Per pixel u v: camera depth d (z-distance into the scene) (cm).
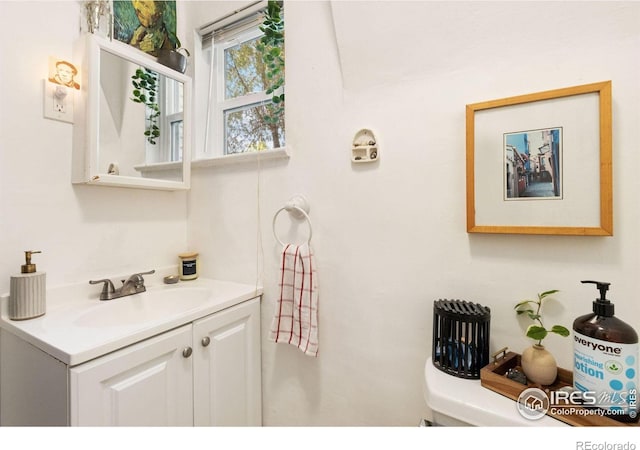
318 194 109
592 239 71
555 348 75
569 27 72
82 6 107
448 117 87
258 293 120
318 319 110
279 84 124
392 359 97
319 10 109
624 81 67
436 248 89
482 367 70
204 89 150
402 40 91
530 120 75
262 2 130
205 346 97
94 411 69
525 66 76
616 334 54
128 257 121
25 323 83
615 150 68
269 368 121
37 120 95
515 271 79
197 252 142
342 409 106
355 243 102
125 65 112
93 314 97
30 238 94
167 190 134
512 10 77
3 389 84
